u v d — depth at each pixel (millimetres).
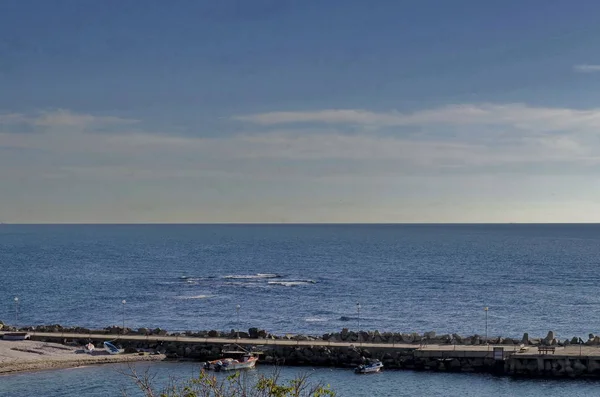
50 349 123625
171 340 128125
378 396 98125
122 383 104250
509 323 168625
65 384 104125
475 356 113688
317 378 108312
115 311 185500
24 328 143250
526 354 112062
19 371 112062
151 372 112312
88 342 130875
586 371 109188
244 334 134125
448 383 105188
